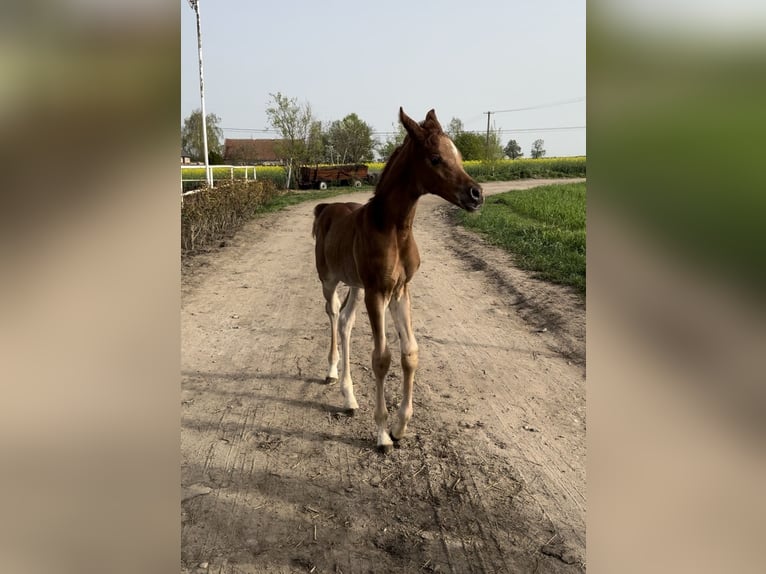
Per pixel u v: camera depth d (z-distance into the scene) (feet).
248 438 12.60
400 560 8.80
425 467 11.41
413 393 14.92
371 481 10.96
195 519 9.72
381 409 12.06
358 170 109.09
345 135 129.39
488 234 41.11
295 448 12.19
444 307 23.07
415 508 10.10
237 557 8.81
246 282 28.14
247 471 11.27
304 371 16.51
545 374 16.07
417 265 12.35
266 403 14.38
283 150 106.83
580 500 10.24
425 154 10.67
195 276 29.45
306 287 27.07
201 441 12.42
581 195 70.64
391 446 12.04
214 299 24.81
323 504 10.22
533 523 9.64
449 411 13.85
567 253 30.86
